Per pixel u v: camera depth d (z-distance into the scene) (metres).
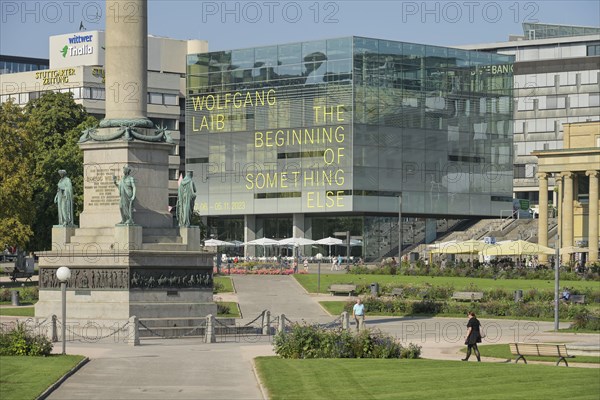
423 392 53.00
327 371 59.88
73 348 73.44
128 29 85.62
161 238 84.75
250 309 117.50
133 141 84.06
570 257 193.62
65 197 85.50
